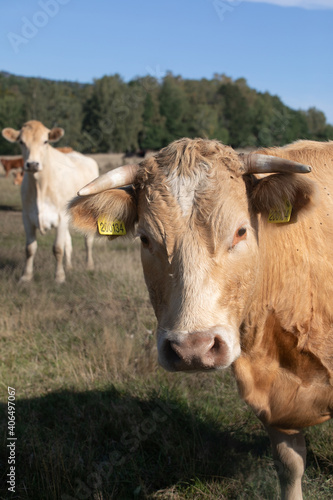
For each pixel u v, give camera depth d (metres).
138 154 32.78
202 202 2.56
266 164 2.64
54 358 5.21
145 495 3.26
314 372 2.93
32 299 6.83
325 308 2.92
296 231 2.94
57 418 4.11
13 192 21.83
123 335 5.61
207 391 4.45
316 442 3.71
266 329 2.93
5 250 9.87
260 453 3.66
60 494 3.22
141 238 2.77
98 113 41.97
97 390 4.49
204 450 3.60
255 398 3.04
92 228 2.99
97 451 3.71
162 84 44.16
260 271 2.80
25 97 49.91
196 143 2.87
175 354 2.36
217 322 2.38
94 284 7.57
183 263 2.46
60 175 8.32
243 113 43.12
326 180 3.19
